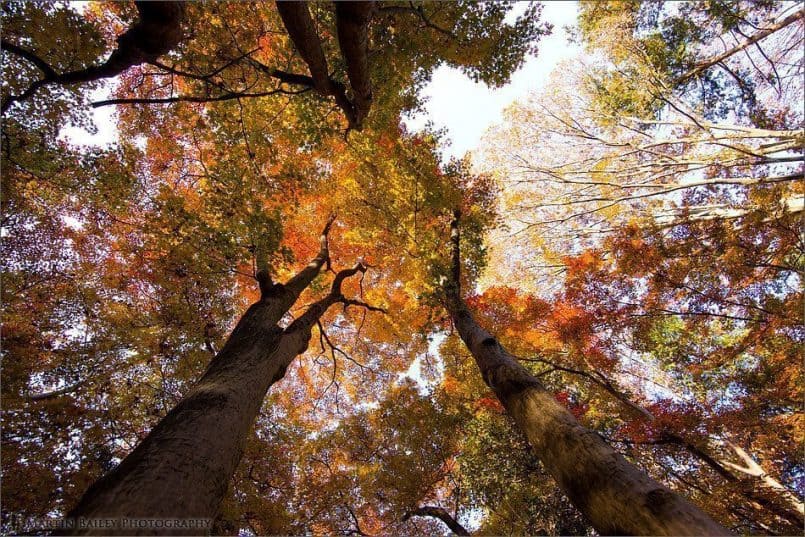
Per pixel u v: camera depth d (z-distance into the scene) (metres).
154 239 5.96
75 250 7.15
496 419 9.55
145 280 7.52
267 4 5.21
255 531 7.37
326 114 6.34
